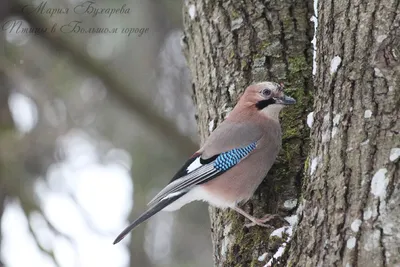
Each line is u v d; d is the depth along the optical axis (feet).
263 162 29.99
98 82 59.98
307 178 23.24
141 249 56.39
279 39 32.65
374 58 22.71
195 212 55.98
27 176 54.44
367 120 21.81
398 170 20.57
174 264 55.36
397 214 19.92
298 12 33.40
